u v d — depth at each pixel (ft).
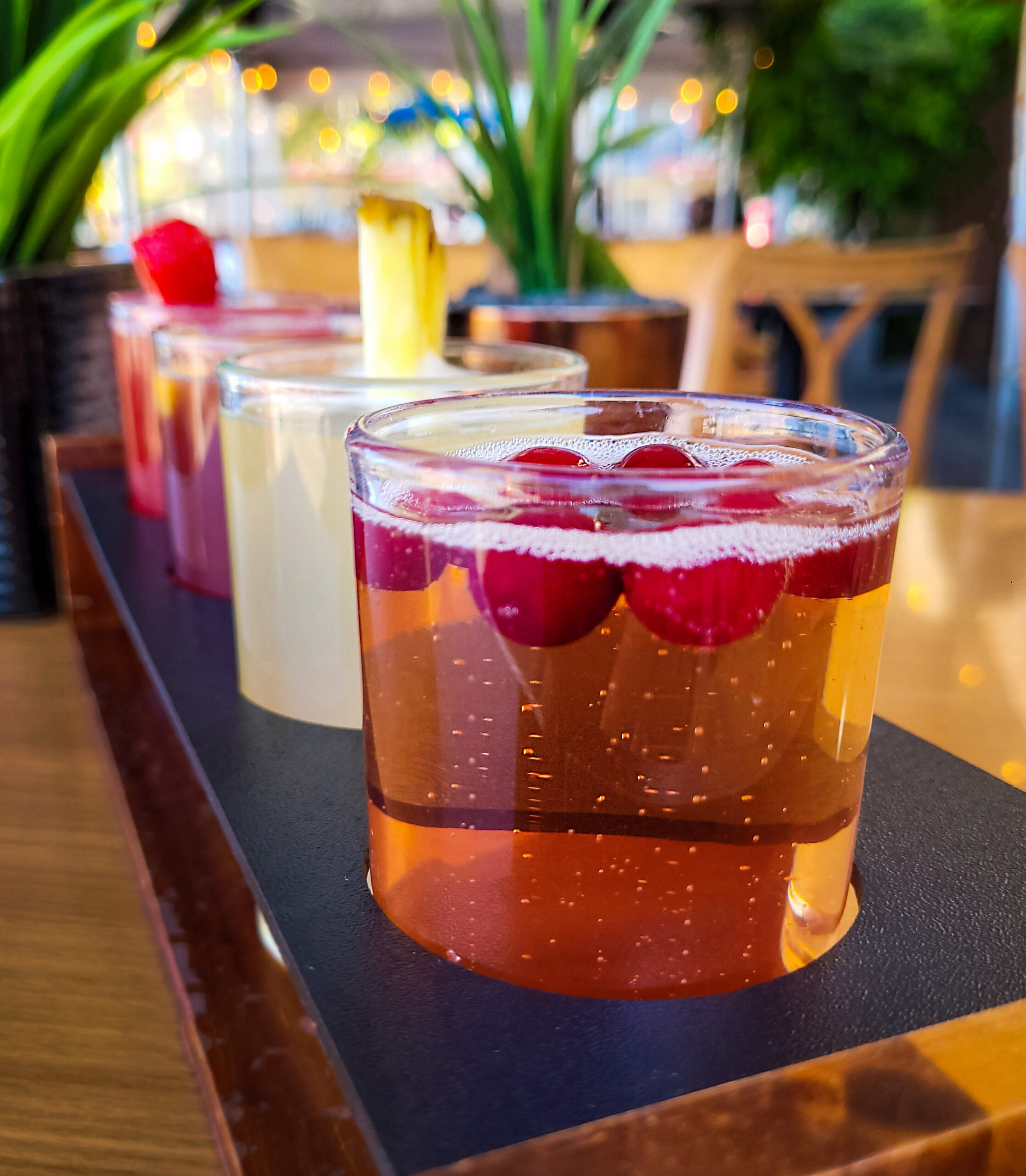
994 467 4.26
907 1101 0.46
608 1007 0.49
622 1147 0.44
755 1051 0.47
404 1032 0.48
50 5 1.64
